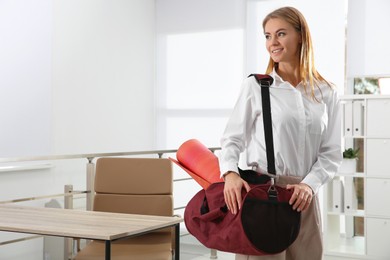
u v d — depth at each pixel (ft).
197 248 18.76
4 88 17.87
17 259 15.56
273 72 6.04
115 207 11.61
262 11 20.53
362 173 16.19
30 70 17.54
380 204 15.89
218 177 10.15
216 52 21.48
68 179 17.80
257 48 20.66
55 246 16.07
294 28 5.89
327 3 19.24
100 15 19.52
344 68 18.98
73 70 18.26
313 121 5.88
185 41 22.07
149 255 10.23
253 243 5.44
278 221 5.49
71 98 18.16
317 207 6.06
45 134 17.34
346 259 16.20
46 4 17.38
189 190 21.52
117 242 11.10
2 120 17.87
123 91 20.72
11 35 17.71
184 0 22.04
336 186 16.48
